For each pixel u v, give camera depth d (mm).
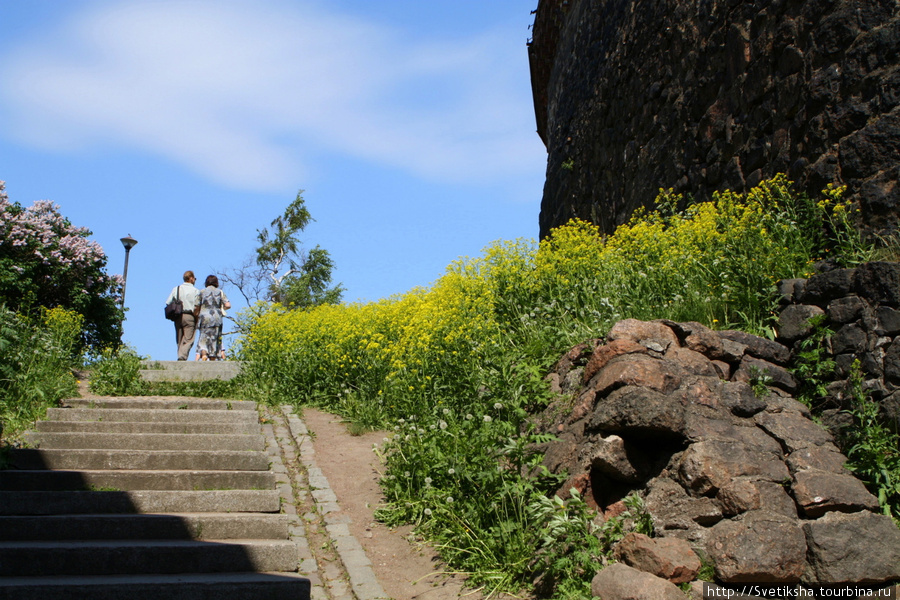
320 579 4875
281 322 10812
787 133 7637
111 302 15727
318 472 6762
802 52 7512
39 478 5730
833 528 4176
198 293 12203
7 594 4215
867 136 6465
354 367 9219
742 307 6332
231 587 4484
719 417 4844
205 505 5691
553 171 16812
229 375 10367
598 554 4301
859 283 5336
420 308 8750
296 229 34219
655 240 8016
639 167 11484
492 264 8453
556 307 7742
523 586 4582
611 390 4977
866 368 5098
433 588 4711
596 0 14562
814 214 6773
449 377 7191
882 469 4516
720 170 8969
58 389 8227
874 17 6688
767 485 4395
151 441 6781
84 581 4426
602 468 4711
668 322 5535
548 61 19297
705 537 4238
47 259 13969
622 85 12617
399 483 6059
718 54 9336
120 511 5523
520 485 4914
